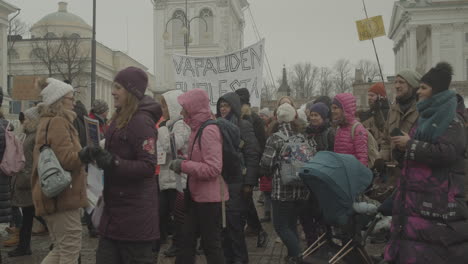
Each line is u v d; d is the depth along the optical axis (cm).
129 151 358
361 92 5547
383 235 520
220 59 953
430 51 6656
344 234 428
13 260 599
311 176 414
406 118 504
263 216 909
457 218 349
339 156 425
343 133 559
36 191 439
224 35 5762
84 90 5481
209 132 430
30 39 5394
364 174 423
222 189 441
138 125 355
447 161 346
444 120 350
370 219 424
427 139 355
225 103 577
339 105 557
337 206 413
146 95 377
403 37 7306
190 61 966
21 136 695
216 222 439
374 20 867
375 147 579
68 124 445
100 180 424
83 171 453
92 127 379
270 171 519
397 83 504
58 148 428
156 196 374
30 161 614
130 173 347
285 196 510
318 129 581
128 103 363
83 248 658
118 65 6431
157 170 580
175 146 483
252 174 557
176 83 970
